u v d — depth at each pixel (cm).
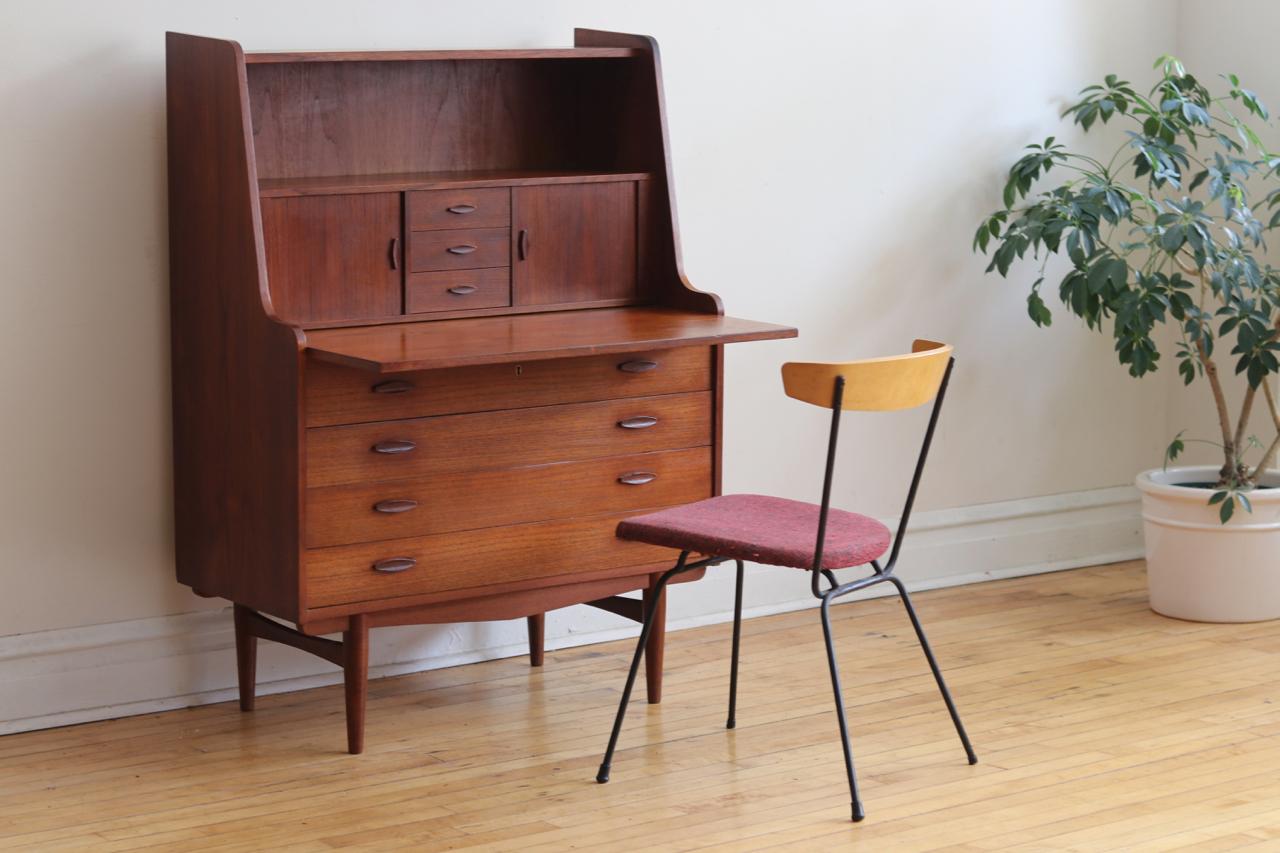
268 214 320
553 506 332
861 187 430
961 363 453
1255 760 316
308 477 305
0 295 328
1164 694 357
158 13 336
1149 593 428
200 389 331
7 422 331
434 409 316
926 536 452
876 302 437
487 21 373
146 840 280
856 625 414
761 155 414
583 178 355
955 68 439
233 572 328
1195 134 438
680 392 344
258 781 309
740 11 405
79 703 342
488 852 274
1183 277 478
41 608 339
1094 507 481
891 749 323
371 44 360
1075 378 474
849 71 423
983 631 408
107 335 339
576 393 331
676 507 323
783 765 315
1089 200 416
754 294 418
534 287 353
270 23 348
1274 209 450
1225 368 471
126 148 336
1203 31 470
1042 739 329
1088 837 279
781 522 306
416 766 316
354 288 332
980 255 452
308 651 330
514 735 334
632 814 291
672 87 399
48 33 326
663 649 351
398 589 318
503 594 330
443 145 366
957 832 282
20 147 326
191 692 353
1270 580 411
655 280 367
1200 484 434
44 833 283
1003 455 464
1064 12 455
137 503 346
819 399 280
